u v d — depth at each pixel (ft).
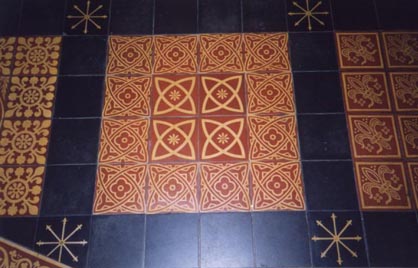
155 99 4.28
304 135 4.14
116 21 4.60
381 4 4.64
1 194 3.96
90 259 3.77
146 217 3.89
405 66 4.40
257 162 4.04
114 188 3.98
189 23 4.58
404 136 4.14
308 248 3.79
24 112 4.24
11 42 4.51
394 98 4.28
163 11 4.64
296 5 4.64
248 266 3.75
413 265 3.74
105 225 3.86
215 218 3.88
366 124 4.18
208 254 3.79
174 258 3.78
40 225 3.87
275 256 3.77
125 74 4.38
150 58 4.44
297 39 4.51
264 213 3.89
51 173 4.03
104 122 4.20
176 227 3.86
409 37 4.51
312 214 3.89
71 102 4.28
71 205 3.93
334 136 4.14
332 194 3.95
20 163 4.06
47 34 4.54
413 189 3.96
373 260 3.74
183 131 4.16
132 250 3.80
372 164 4.05
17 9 4.64
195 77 4.36
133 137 4.14
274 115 4.21
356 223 3.86
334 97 4.28
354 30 4.54
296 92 4.30
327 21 4.58
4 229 3.85
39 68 4.41
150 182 3.99
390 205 3.92
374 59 4.43
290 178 4.00
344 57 4.44
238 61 4.42
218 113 4.22
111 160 4.07
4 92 4.32
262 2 4.65
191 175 4.00
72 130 4.18
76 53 4.47
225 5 4.65
